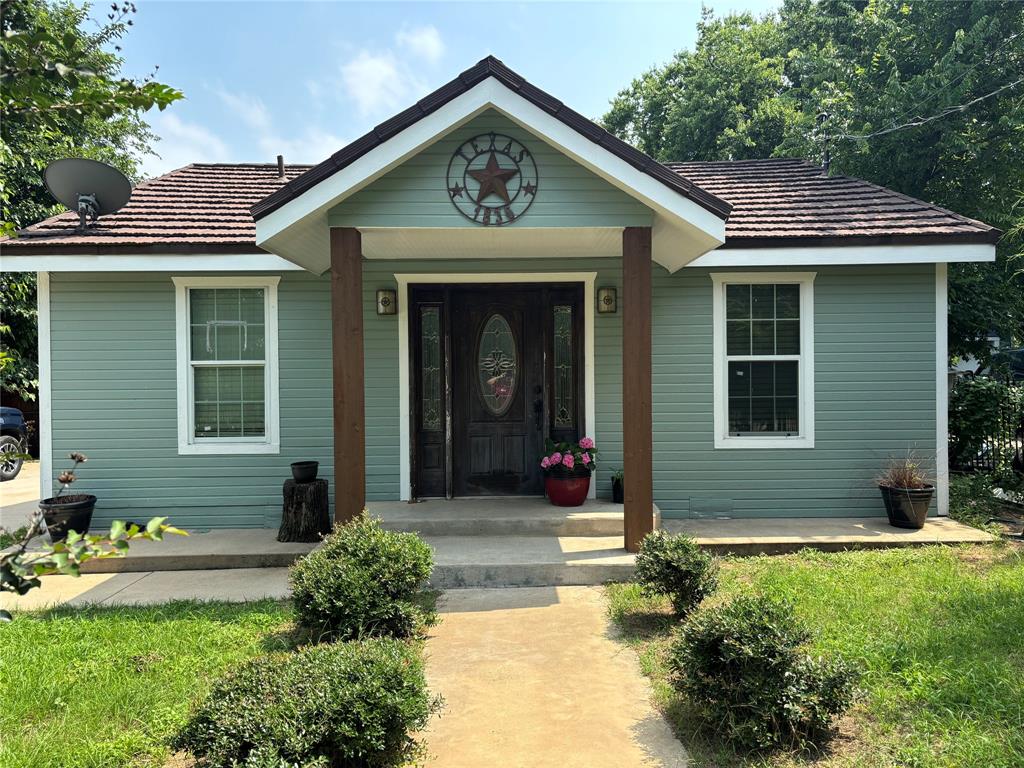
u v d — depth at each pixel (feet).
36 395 54.39
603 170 18.02
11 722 11.11
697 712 11.32
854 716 10.91
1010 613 14.66
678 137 71.51
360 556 15.28
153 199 27.63
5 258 22.84
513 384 25.79
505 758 10.26
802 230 24.06
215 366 25.13
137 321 24.67
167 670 13.15
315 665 10.33
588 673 13.26
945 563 19.21
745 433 25.49
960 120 38.11
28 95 6.33
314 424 25.16
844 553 20.77
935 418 24.91
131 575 20.65
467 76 17.54
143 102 6.72
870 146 40.70
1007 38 37.60
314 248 21.44
